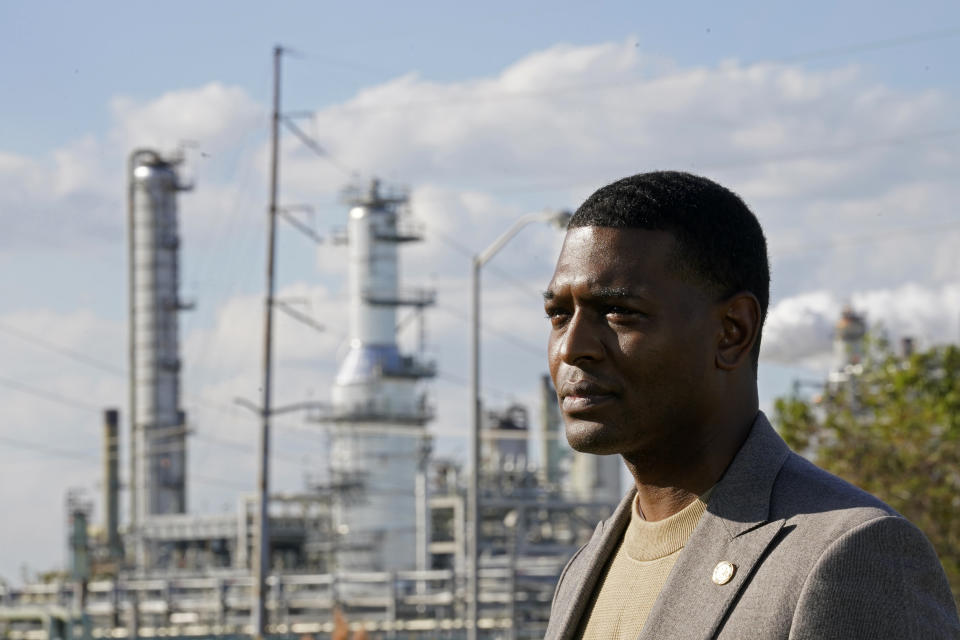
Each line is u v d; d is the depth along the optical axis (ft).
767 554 8.42
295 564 264.93
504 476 227.40
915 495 87.35
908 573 8.09
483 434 175.32
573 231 9.14
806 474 8.73
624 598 9.26
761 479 8.73
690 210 8.86
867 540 8.07
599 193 9.12
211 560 252.21
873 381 103.71
